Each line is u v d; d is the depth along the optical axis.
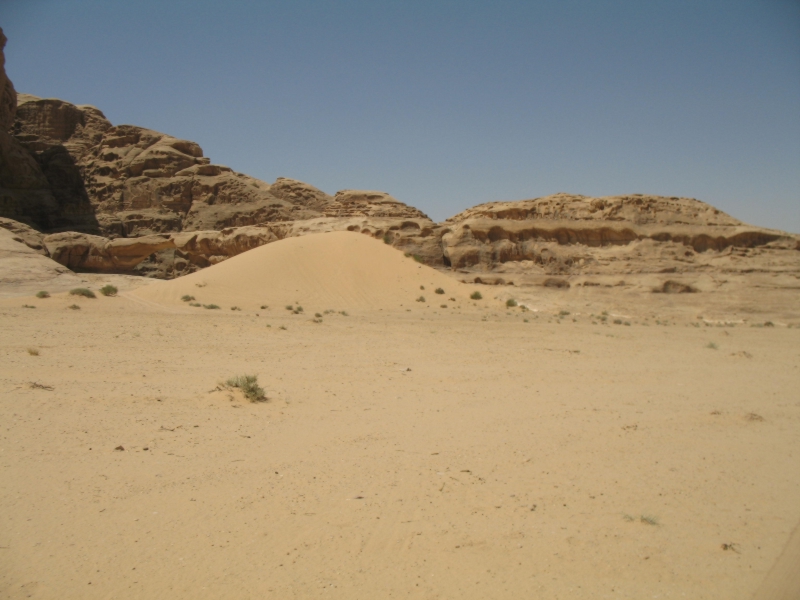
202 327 27.92
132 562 5.89
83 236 80.50
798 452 10.27
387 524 6.91
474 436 10.70
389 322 34.72
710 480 8.77
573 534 6.84
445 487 8.08
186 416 11.24
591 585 5.82
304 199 111.00
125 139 112.56
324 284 49.03
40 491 7.32
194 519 6.84
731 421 12.32
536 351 24.33
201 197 101.31
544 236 55.25
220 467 8.53
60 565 5.78
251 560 6.02
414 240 61.72
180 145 113.44
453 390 15.34
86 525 6.56
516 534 6.78
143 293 43.19
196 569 5.82
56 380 13.84
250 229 76.75
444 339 27.56
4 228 75.75
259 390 13.30
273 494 7.64
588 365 20.73
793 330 37.31
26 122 116.69
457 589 5.67
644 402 14.28
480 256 56.44
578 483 8.45
